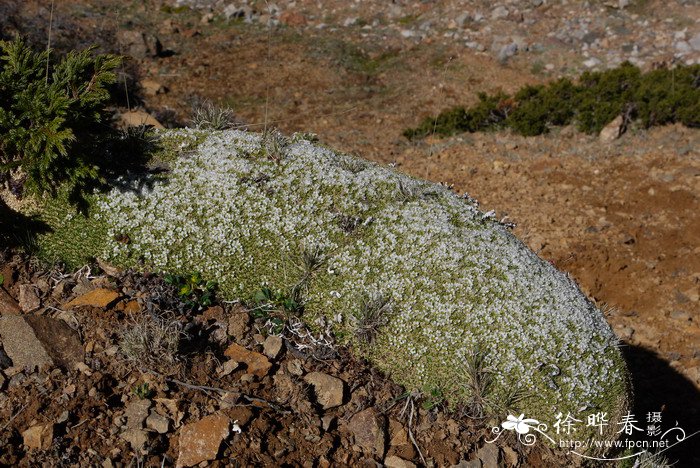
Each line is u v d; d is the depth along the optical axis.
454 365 1.48
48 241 1.57
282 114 3.33
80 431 1.35
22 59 1.55
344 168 1.67
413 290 1.52
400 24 4.59
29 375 1.40
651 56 3.95
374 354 1.51
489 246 1.58
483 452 1.43
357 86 3.76
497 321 1.49
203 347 1.47
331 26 4.62
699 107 2.94
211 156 1.64
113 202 1.56
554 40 4.18
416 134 3.15
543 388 1.47
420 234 1.57
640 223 2.40
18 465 1.31
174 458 1.35
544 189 2.62
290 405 1.44
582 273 2.21
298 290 1.54
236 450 1.37
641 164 2.78
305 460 1.38
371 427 1.43
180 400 1.41
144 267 1.56
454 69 3.96
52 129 1.47
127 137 1.65
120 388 1.41
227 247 1.56
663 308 2.12
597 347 1.51
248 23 4.64
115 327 1.48
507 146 2.98
